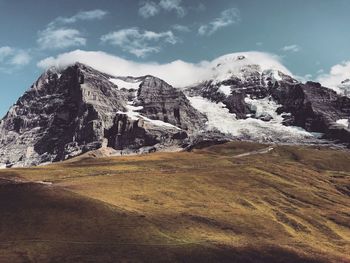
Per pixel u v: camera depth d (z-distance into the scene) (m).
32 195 175.25
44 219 157.25
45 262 129.25
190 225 177.88
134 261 136.75
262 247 165.62
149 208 193.38
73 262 131.00
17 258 129.12
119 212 172.25
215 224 187.62
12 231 147.38
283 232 199.00
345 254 183.62
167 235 160.50
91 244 144.12
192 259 144.75
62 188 188.88
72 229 153.00
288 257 161.38
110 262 133.75
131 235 154.62
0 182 195.88
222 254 151.75
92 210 169.25
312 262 161.38
